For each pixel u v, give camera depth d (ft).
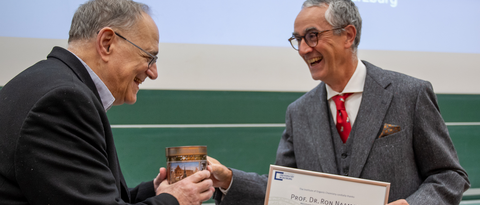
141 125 7.45
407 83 3.68
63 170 2.35
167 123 7.52
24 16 6.86
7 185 2.38
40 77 2.59
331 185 3.14
